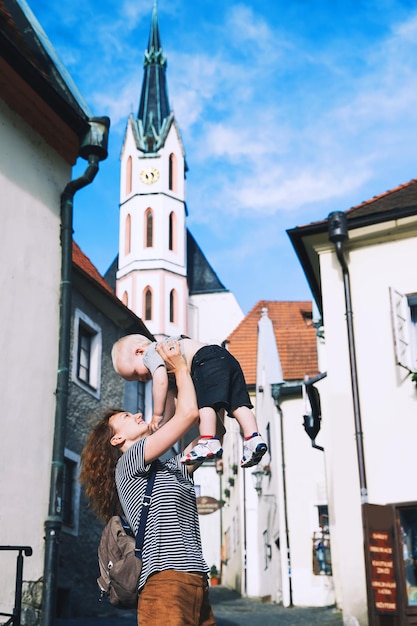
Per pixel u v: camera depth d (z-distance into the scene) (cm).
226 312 6844
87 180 1153
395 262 1370
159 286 6506
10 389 989
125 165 6956
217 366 393
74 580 1631
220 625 1694
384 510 1223
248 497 2842
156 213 6688
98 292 1828
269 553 2444
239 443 3011
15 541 948
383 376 1312
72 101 1217
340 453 1299
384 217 1366
